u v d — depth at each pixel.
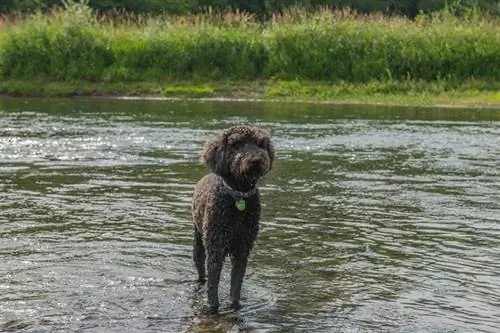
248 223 7.34
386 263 8.92
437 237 10.03
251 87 28.67
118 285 8.03
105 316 7.16
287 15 32.72
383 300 7.72
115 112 23.28
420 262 8.96
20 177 13.62
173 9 48.59
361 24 31.20
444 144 17.75
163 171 14.35
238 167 6.90
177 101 26.52
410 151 16.78
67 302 7.50
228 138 7.16
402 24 31.58
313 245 9.63
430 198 12.28
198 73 29.81
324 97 27.31
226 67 29.98
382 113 23.64
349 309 7.45
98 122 20.88
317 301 7.66
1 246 9.30
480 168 14.95
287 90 28.11
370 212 11.36
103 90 28.42
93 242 9.57
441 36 30.00
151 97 27.59
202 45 30.22
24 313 7.20
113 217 10.87
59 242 9.54
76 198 12.02
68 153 16.12
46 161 15.23
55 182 13.23
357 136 18.75
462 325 7.11
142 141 17.72
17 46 29.95
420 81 28.72
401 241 9.84
